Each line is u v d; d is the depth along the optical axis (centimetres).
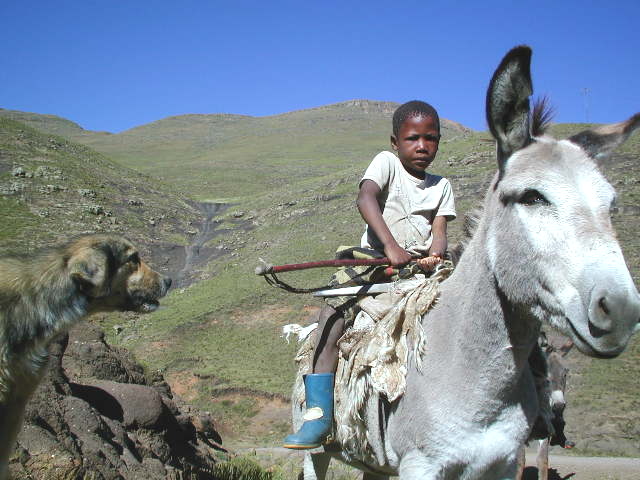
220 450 1367
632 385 2514
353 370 421
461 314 368
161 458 938
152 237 6844
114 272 636
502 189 327
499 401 356
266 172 13012
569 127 6331
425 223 462
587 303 285
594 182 310
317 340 470
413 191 461
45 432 658
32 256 582
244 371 3450
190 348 3944
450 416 362
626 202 4641
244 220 7775
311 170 13238
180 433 1096
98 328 1163
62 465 624
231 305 4644
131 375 1199
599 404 2359
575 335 294
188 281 5731
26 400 545
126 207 7600
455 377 364
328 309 473
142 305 661
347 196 7625
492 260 341
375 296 445
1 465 517
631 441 2041
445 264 429
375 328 420
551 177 310
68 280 577
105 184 8300
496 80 319
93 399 923
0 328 521
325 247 5769
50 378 812
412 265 442
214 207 8938
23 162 8031
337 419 448
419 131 457
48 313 557
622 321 274
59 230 6059
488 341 353
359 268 465
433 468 368
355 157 15212
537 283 313
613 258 287
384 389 386
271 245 6325
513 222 322
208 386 3284
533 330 346
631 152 5719
